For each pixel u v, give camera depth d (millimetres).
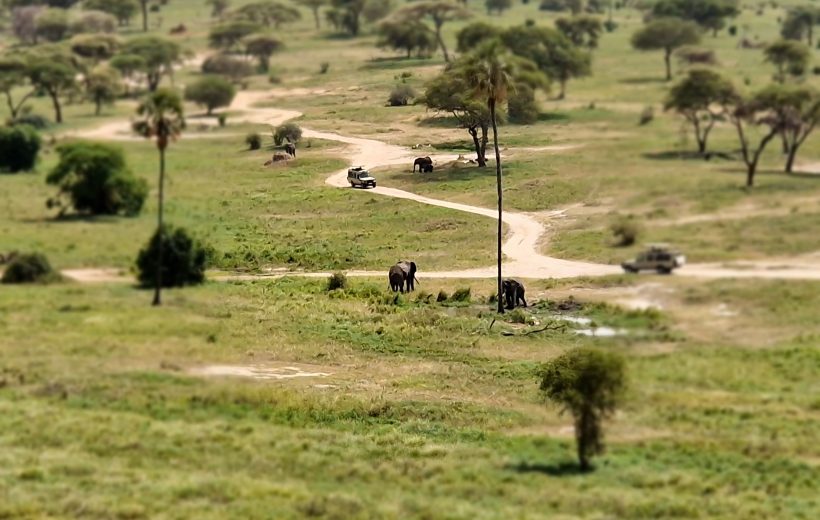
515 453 102188
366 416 115000
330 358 135375
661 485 92062
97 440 102750
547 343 135875
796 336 95188
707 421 99500
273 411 115250
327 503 87062
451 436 108438
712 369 95812
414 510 86625
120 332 140250
